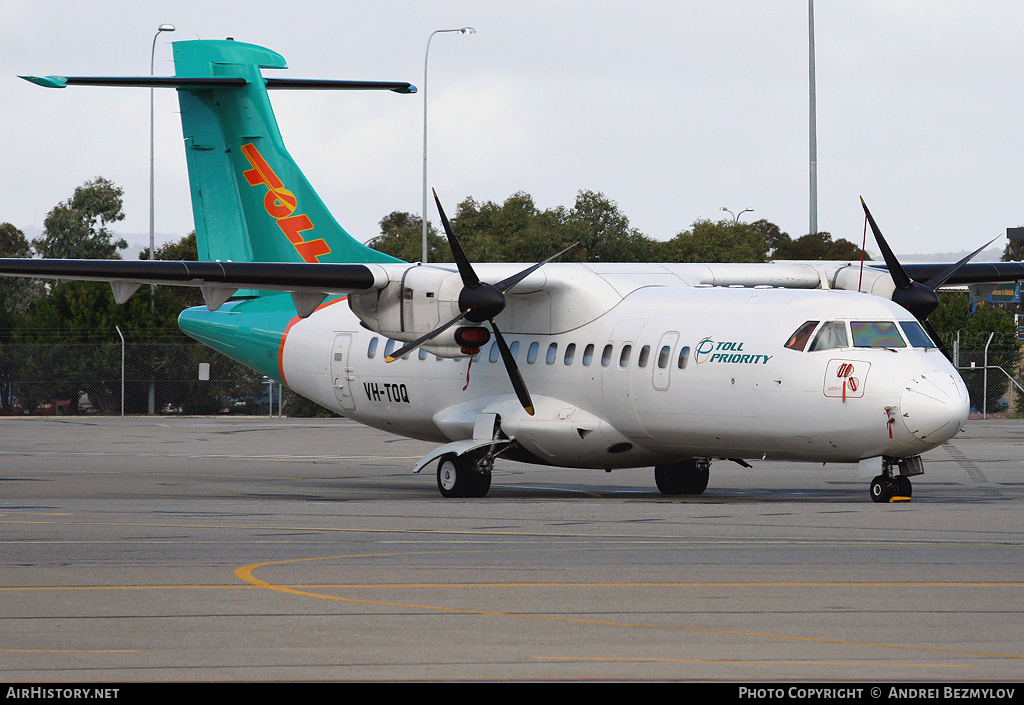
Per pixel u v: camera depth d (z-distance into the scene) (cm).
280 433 12912
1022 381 15738
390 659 2834
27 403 15775
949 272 7275
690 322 6612
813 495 6988
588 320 7012
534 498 6906
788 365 6134
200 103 8619
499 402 7219
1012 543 4612
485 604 3475
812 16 17375
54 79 7562
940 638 3028
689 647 2947
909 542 4644
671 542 4681
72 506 6234
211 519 5575
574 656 2859
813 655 2858
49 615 3325
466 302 6769
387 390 7869
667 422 6606
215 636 3075
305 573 4000
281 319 8512
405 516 5675
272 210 8450
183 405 15912
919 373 5909
